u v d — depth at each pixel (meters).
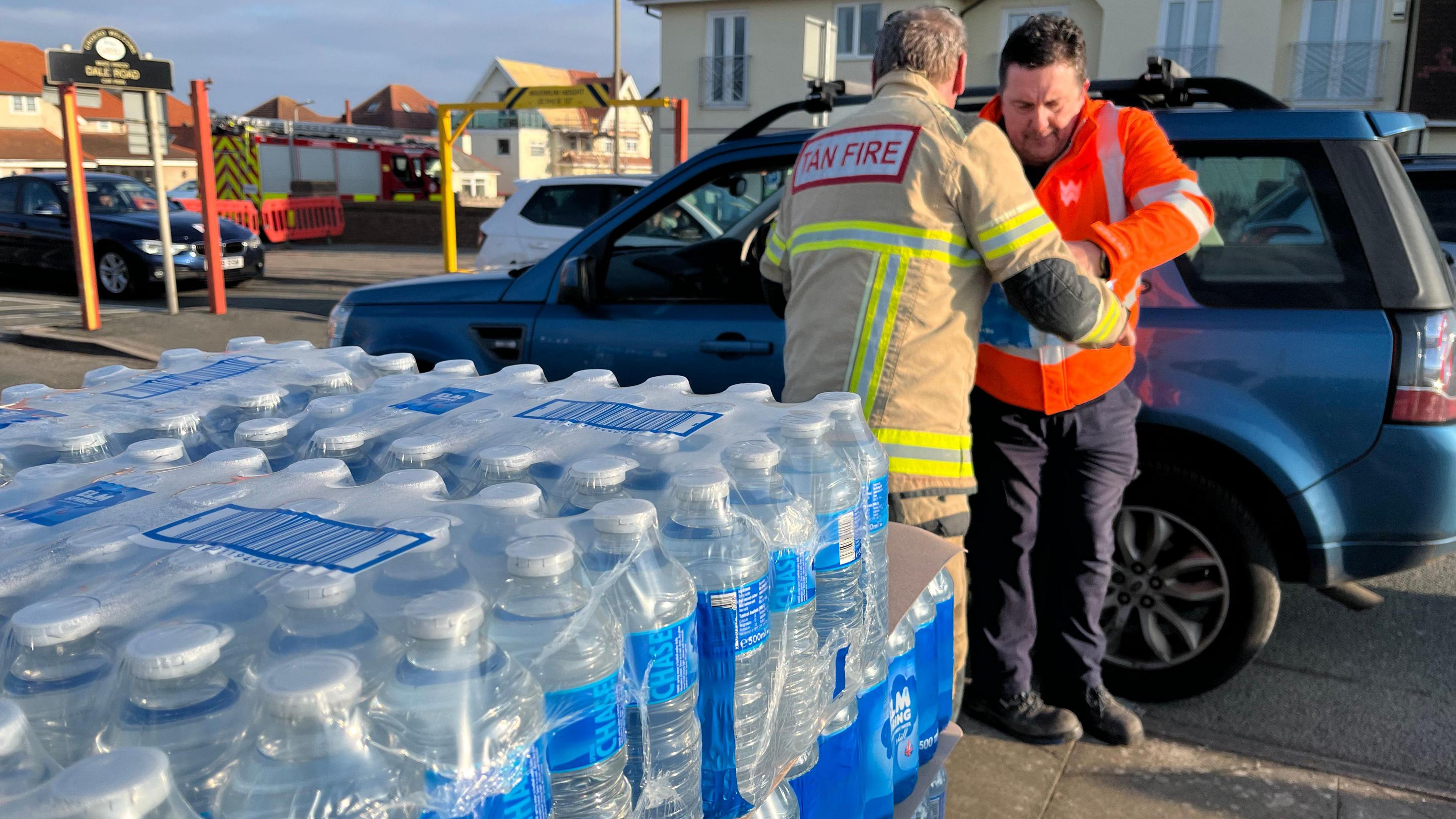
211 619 1.04
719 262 3.67
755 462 1.42
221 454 1.54
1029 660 3.09
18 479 1.51
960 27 2.36
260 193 28.00
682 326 3.62
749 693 1.33
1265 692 3.44
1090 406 2.78
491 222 11.16
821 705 1.49
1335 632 3.88
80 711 0.96
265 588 1.05
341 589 1.00
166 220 11.55
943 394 2.30
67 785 0.75
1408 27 21.67
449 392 1.95
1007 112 2.63
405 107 75.56
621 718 1.13
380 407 1.88
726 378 3.54
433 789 0.91
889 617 1.76
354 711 0.88
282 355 2.35
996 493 2.89
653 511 1.23
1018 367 2.75
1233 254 3.08
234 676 0.99
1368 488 2.92
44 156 52.16
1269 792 2.84
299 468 1.45
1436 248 2.99
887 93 2.34
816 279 2.36
